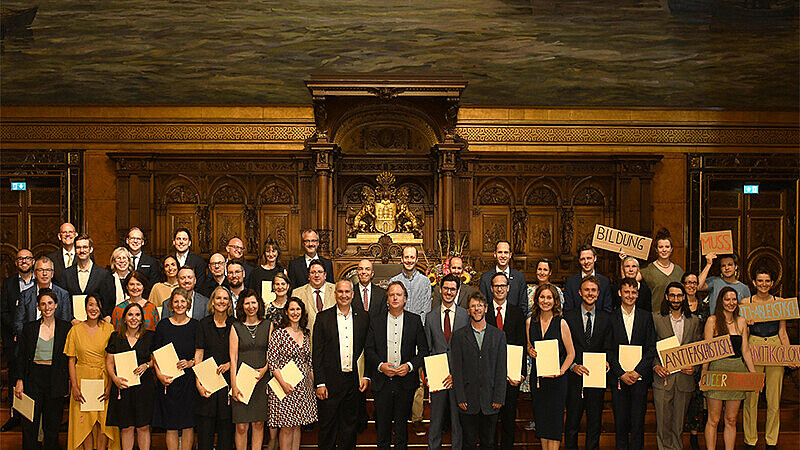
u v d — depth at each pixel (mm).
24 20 9570
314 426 7328
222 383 6129
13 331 6984
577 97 10867
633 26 9703
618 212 10914
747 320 6750
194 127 11055
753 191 11391
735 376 6473
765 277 6973
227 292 6242
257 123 11070
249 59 10219
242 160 10898
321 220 10523
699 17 9562
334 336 6375
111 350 6203
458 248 10609
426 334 6520
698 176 11086
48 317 6586
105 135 10984
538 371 6191
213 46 10000
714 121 11133
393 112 10766
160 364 6090
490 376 6145
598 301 6922
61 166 10922
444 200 10578
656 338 6527
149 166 10797
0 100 10828
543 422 6324
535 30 9812
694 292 6902
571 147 11133
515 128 11125
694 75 10430
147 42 9914
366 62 10305
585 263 6996
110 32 9766
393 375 6277
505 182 11102
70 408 6395
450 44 10016
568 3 9461
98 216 10930
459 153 10695
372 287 7281
